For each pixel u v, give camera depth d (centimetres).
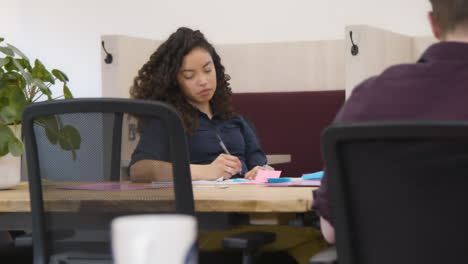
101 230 222
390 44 512
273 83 630
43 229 228
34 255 230
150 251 69
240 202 233
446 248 157
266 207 229
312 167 609
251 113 620
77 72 740
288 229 304
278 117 618
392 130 149
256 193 256
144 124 207
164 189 213
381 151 156
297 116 614
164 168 209
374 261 166
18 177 318
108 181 217
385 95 174
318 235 303
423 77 172
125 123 210
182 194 210
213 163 349
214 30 702
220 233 305
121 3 723
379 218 162
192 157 405
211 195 249
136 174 210
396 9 646
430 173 153
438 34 190
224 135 420
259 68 632
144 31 718
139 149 207
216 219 242
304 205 227
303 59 623
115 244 70
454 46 173
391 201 160
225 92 431
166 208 215
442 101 168
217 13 699
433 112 168
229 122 431
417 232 159
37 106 212
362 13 656
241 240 217
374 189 161
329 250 184
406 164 154
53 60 748
